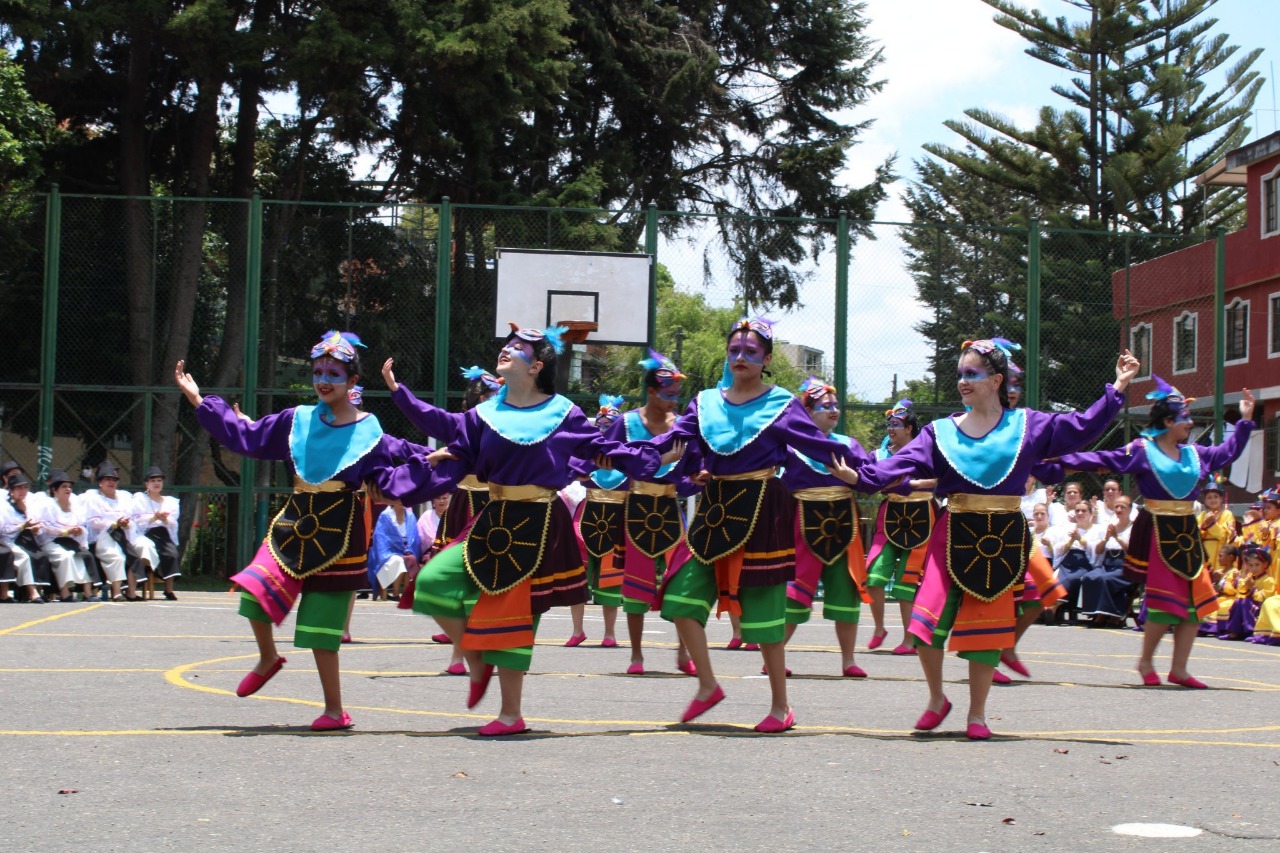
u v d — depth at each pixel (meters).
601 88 30.84
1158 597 9.76
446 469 7.01
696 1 32.16
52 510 16.42
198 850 4.41
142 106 25.58
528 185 28.86
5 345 21.00
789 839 4.67
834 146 32.59
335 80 24.14
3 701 7.61
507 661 6.71
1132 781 5.82
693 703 7.21
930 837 4.73
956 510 6.99
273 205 21.42
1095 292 22.11
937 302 21.61
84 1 23.61
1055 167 36.25
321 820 4.84
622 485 11.83
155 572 17.08
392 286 21.44
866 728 7.26
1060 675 10.46
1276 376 28.48
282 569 6.75
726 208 33.47
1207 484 15.98
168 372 21.33
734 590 7.09
